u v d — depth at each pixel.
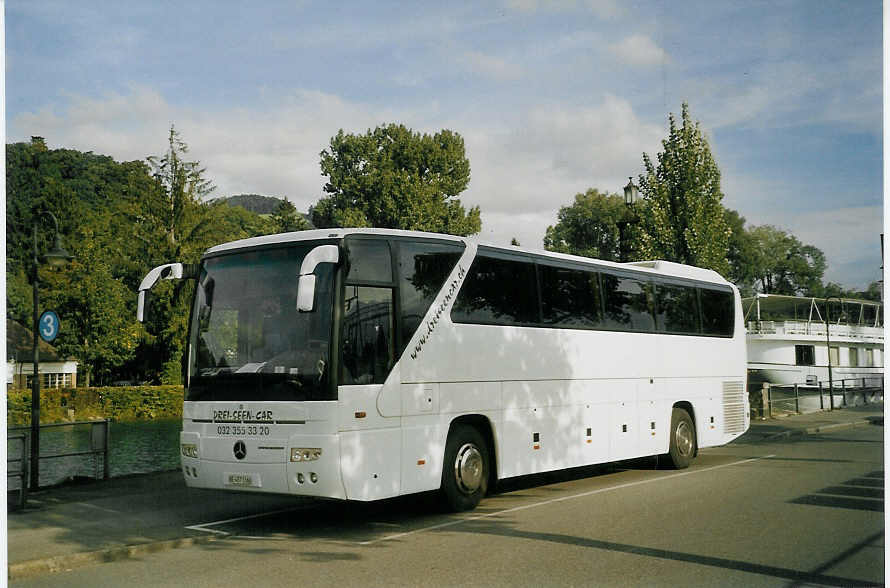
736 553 8.60
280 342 10.20
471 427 11.92
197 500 13.15
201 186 63.03
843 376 45.19
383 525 10.88
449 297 11.68
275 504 12.72
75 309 56.81
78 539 9.95
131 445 35.50
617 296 15.57
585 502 12.45
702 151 29.73
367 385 10.17
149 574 8.38
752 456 19.34
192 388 10.76
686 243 29.20
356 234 10.47
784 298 45.31
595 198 87.69
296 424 9.83
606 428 14.80
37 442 15.09
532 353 13.16
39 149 83.44
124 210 61.62
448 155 70.88
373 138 71.19
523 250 13.41
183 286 58.94
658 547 8.94
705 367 18.00
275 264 10.56
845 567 7.96
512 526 10.45
